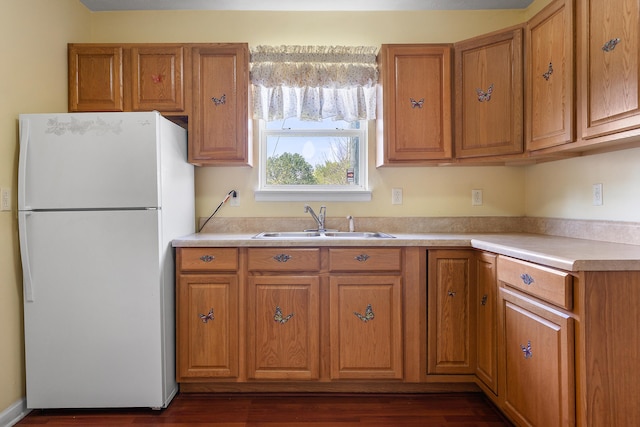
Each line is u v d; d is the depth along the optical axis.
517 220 2.67
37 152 1.93
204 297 2.10
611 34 1.50
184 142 2.37
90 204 1.94
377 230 2.66
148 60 2.36
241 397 2.14
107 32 2.65
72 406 1.97
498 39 2.19
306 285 2.11
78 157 1.94
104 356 1.96
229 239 2.11
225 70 2.36
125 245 1.95
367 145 2.68
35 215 1.93
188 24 2.66
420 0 2.55
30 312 1.94
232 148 2.37
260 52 2.49
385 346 2.11
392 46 2.37
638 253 1.45
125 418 1.93
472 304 2.11
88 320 1.96
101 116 1.94
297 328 2.11
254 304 2.11
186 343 2.10
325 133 2.73
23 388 1.98
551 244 1.82
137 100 2.35
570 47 1.71
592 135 1.61
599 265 1.28
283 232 2.63
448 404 2.06
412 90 2.37
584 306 1.29
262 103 2.52
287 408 2.02
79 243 1.94
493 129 2.21
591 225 2.02
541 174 2.50
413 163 2.40
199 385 2.17
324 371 2.12
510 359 1.74
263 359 2.11
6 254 1.88
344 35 2.68
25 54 2.01
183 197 2.36
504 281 1.79
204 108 2.36
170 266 2.11
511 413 1.73
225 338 2.11
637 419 1.29
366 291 2.11
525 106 2.10
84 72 2.36
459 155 2.35
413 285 2.11
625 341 1.29
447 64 2.35
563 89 1.77
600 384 1.29
